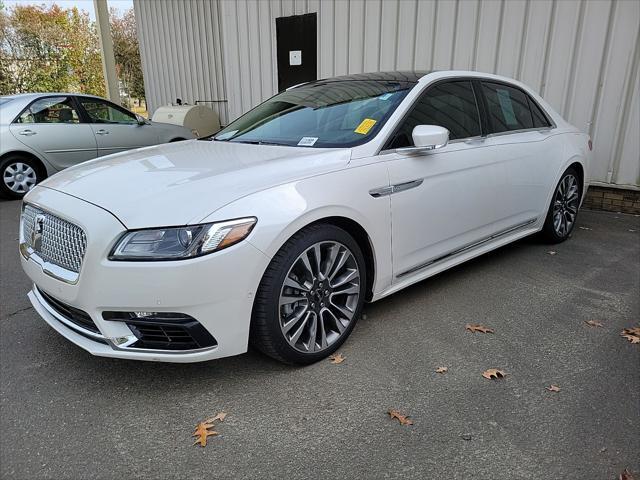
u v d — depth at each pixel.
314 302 2.63
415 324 3.13
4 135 6.77
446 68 6.67
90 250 2.22
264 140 3.33
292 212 2.40
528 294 3.59
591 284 3.78
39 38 19.98
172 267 2.15
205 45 11.41
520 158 3.95
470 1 6.27
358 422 2.23
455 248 3.52
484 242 3.84
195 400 2.39
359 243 2.92
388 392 2.45
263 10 8.43
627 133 5.63
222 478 1.93
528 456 2.03
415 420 2.24
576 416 2.27
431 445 2.09
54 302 2.59
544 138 4.29
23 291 3.74
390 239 2.96
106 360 2.74
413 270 3.23
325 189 2.59
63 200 2.49
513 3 5.97
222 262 2.21
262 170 2.59
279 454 2.05
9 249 4.85
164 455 2.05
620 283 3.81
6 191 6.99
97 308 2.24
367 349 2.84
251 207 2.31
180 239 2.17
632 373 2.61
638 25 5.30
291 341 2.54
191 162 2.83
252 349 2.85
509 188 3.87
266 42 8.55
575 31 5.66
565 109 5.93
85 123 7.52
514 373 2.61
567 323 3.16
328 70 7.89
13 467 1.99
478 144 3.59
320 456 2.04
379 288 3.01
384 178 2.88
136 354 2.27
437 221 3.27
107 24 11.19
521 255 4.45
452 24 6.48
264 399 2.40
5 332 3.07
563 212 4.71
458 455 2.04
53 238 2.47
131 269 2.16
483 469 1.96
